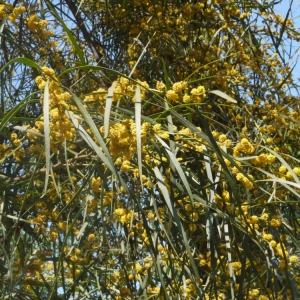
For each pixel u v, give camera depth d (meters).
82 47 1.41
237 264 0.99
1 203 0.92
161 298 1.00
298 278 1.08
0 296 0.90
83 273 0.95
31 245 0.94
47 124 0.61
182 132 0.81
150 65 1.31
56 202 0.94
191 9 1.33
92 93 0.77
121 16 1.39
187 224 1.00
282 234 1.05
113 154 0.70
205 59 1.30
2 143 1.03
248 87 1.36
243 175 0.78
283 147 1.19
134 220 0.95
